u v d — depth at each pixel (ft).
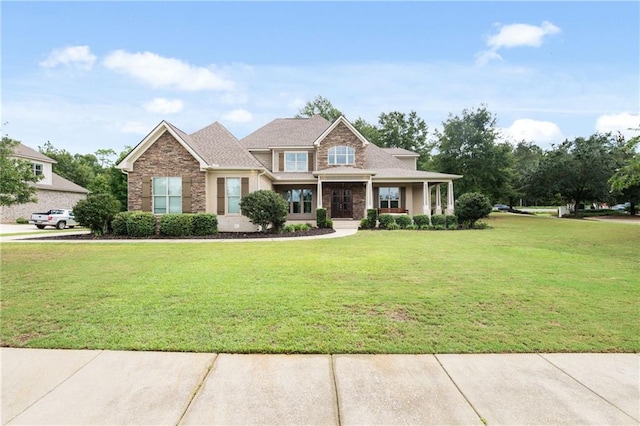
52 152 171.12
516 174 128.88
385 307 16.40
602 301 17.56
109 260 29.76
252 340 12.56
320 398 9.12
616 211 121.90
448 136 109.40
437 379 10.08
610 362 11.16
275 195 55.67
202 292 18.95
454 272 24.62
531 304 16.99
